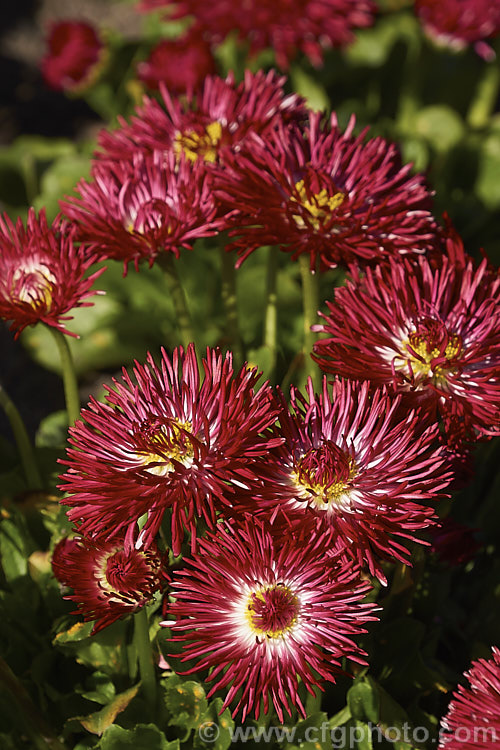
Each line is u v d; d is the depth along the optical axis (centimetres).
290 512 56
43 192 95
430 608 66
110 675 63
